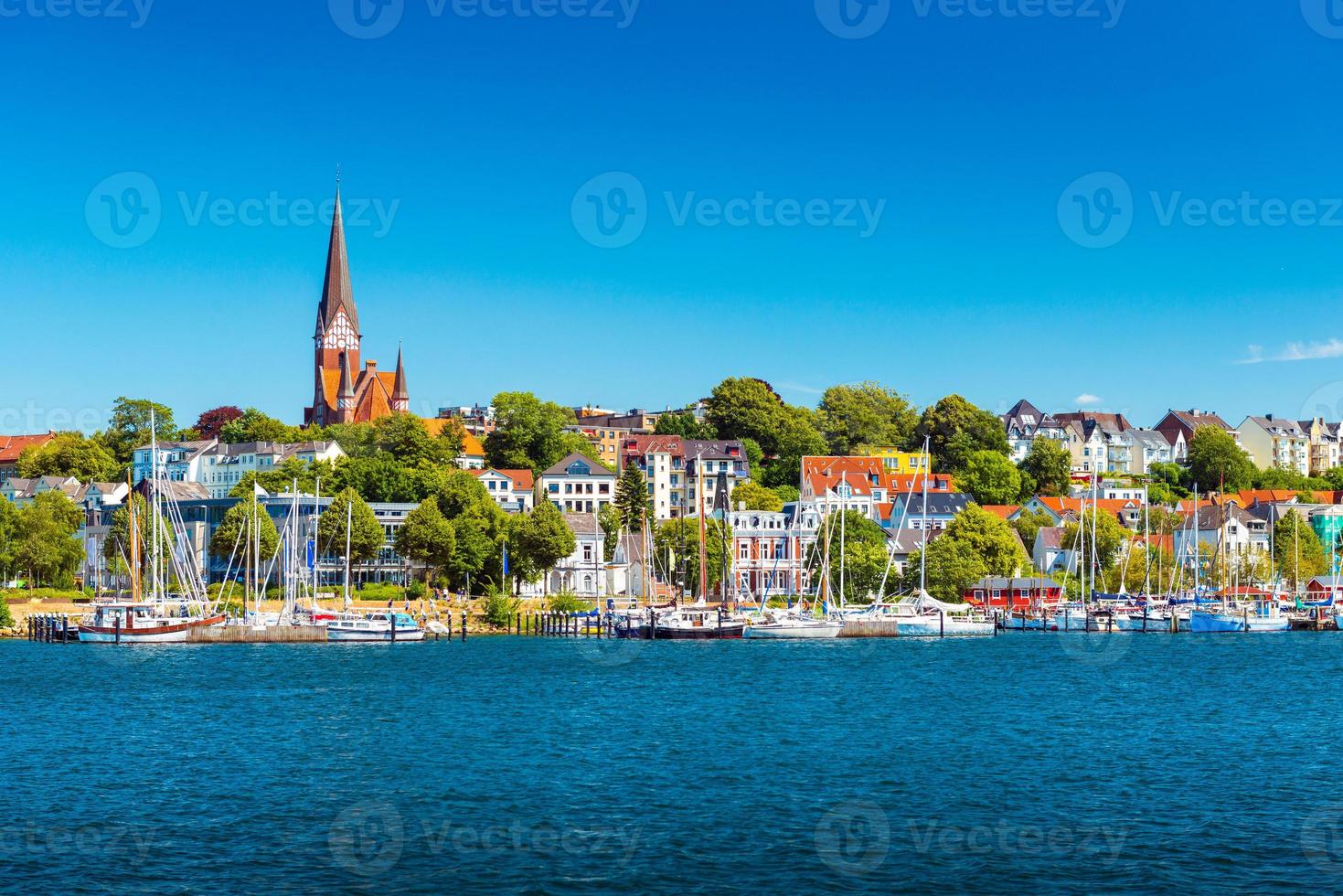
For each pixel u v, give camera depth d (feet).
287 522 618.44
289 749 299.17
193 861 206.90
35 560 653.71
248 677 429.38
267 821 231.71
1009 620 628.28
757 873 201.98
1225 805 243.40
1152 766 279.49
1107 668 467.11
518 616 595.88
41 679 418.31
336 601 624.18
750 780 266.57
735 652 523.70
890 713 354.13
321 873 201.67
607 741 309.63
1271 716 350.23
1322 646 560.20
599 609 595.06
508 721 338.95
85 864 204.74
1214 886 195.21
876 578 649.61
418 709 360.07
